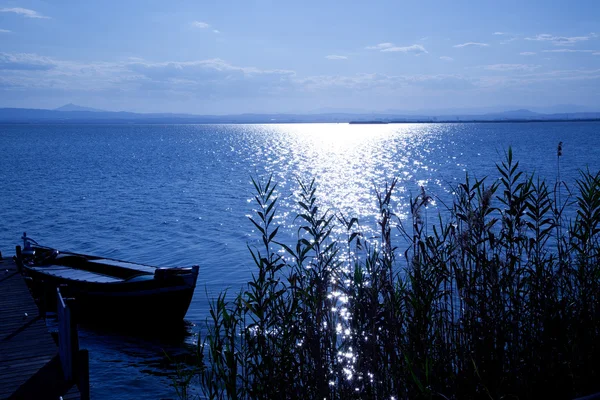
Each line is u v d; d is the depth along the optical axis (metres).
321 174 55.09
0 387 6.37
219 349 5.43
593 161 58.75
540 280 5.21
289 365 4.94
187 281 12.53
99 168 64.06
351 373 4.82
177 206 34.34
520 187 5.41
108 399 9.12
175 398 8.62
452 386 4.54
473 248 5.09
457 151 89.44
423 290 5.04
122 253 21.58
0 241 23.95
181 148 112.75
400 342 4.76
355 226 24.67
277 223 27.48
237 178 52.09
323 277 5.21
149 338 12.15
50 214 31.31
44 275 14.22
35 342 8.03
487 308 4.94
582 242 5.69
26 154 90.19
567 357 4.76
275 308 5.30
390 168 61.03
